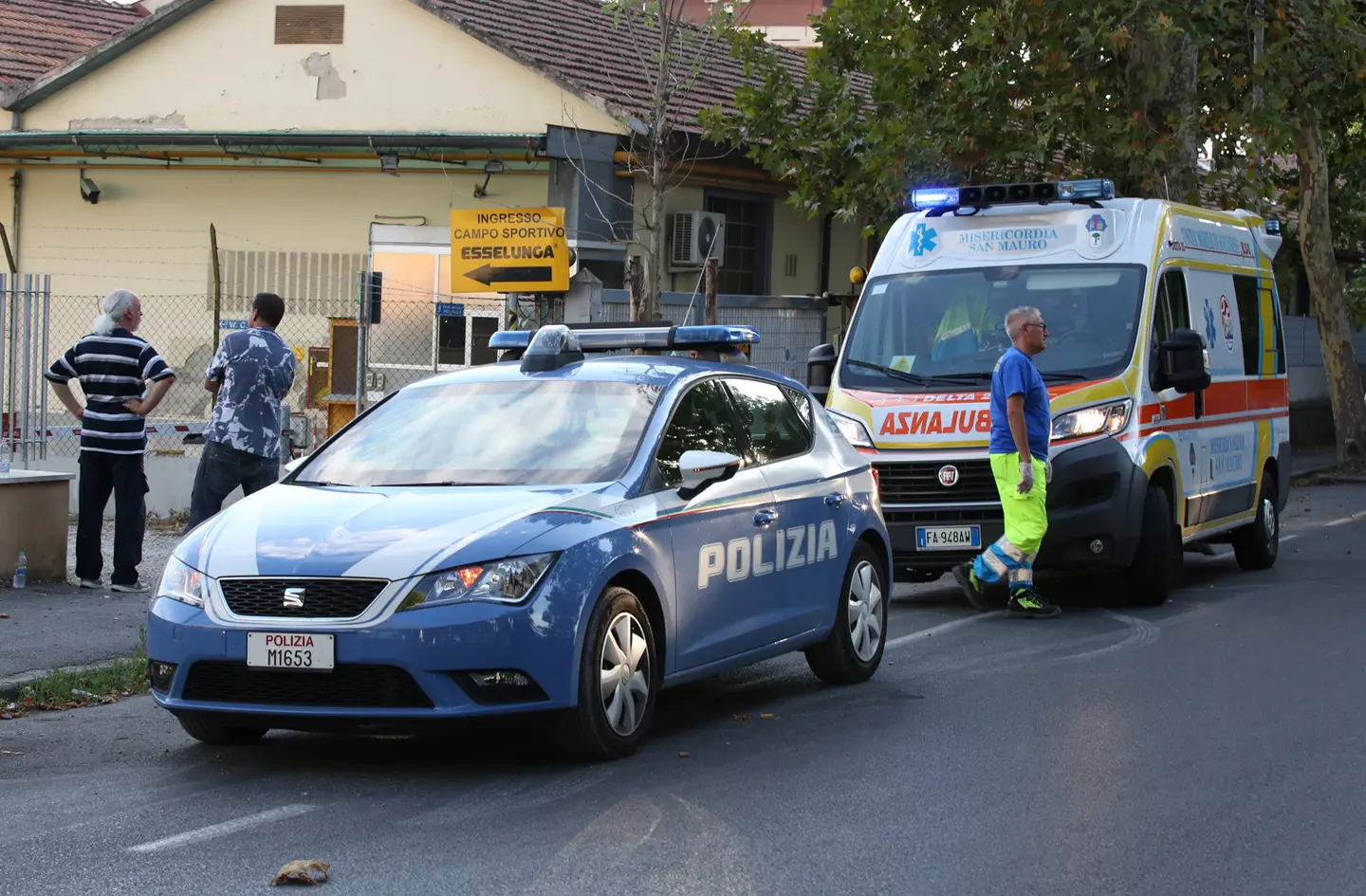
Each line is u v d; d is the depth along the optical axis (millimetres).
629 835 6547
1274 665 10562
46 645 10773
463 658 7164
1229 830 6672
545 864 6145
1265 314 16391
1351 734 8484
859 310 14164
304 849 6367
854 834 6574
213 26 24031
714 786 7371
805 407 10164
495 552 7344
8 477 13148
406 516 7684
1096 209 13891
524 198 22391
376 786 7387
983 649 11320
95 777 7672
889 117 22781
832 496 9773
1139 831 6652
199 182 23797
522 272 19922
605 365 9195
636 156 20969
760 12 48781
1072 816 6867
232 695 7469
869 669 10141
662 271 22797
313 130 23266
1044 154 21438
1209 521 14422
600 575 7582
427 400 9156
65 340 24391
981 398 13102
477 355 21688
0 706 9289
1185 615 12820
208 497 12828
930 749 8156
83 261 24359
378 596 7223
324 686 7293
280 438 12992
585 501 7863
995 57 21375
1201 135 23906
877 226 23203
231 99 24031
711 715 9070
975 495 12938
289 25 23719
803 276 26531
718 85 26203
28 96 24625
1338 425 29781
